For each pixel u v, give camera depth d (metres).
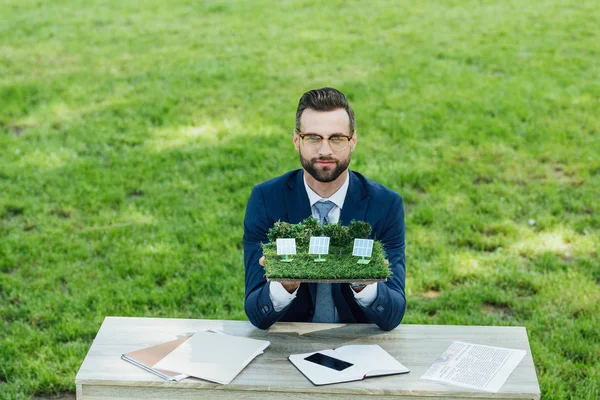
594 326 4.57
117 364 2.95
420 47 10.68
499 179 6.70
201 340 3.08
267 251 3.07
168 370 2.86
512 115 8.11
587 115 8.16
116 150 7.42
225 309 4.88
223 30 11.59
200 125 8.00
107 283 5.12
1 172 6.87
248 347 3.03
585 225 5.85
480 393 2.77
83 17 12.34
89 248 5.60
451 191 6.45
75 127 7.94
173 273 5.24
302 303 3.36
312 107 3.03
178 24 11.95
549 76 9.42
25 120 8.21
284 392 2.81
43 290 5.06
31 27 11.74
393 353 3.04
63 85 9.20
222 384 2.79
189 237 5.72
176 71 9.70
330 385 2.79
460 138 7.56
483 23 11.85
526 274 5.16
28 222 5.98
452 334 3.20
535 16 12.20
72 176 6.80
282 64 10.00
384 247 3.33
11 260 5.41
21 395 4.01
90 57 10.34
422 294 5.05
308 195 3.29
